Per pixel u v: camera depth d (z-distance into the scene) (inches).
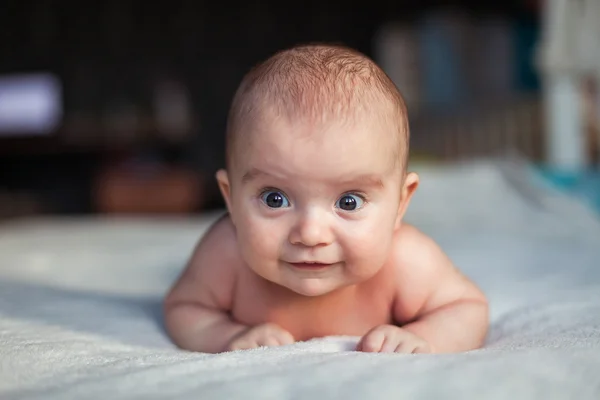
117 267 56.7
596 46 78.4
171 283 50.0
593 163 85.4
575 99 81.8
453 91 131.6
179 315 32.1
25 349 25.4
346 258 26.5
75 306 38.4
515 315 34.7
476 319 30.4
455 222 74.5
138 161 174.6
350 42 177.2
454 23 133.2
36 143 180.7
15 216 176.7
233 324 30.7
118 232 79.7
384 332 26.4
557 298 37.7
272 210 26.4
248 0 184.7
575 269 47.4
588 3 78.2
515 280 44.1
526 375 19.8
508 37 132.1
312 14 180.9
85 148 181.6
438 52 133.0
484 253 54.7
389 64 140.1
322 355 23.5
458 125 121.8
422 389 18.8
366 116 26.1
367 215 26.4
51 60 185.6
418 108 132.6
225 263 31.9
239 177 27.2
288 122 25.6
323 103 25.9
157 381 20.4
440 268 31.8
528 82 131.0
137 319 36.1
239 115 27.4
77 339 29.7
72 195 186.9
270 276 27.4
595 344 24.2
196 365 22.1
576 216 71.7
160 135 180.7
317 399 18.4
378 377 19.6
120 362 24.0
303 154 25.2
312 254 26.0
